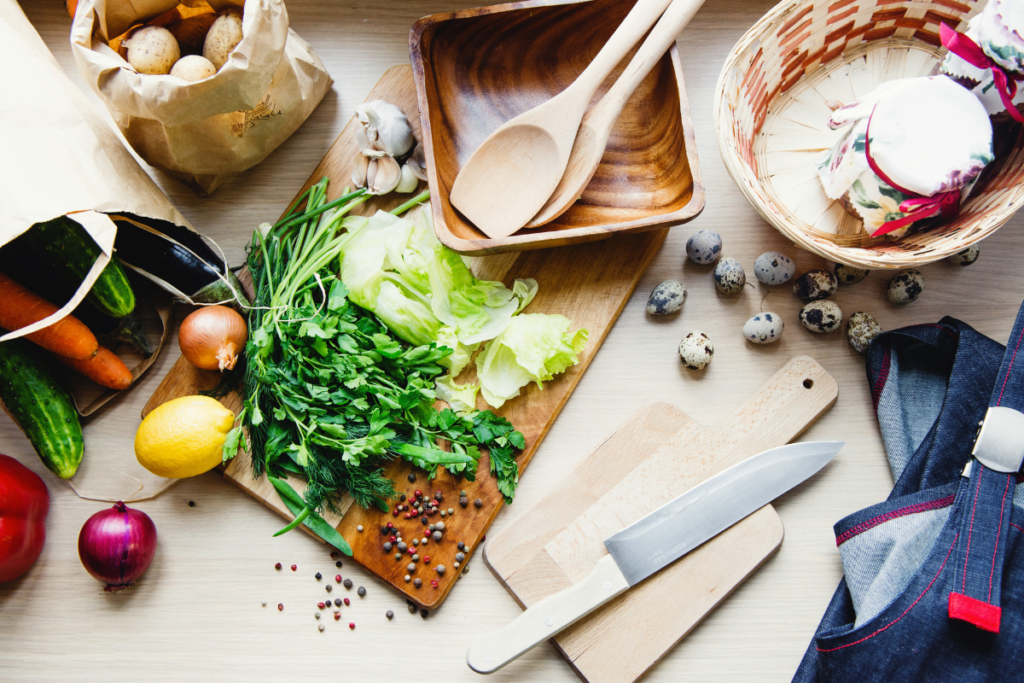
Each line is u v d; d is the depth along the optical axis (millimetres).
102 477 902
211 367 877
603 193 909
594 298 920
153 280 877
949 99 807
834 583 875
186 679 875
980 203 852
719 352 923
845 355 918
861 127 821
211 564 891
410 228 897
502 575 872
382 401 845
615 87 860
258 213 950
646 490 884
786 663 862
